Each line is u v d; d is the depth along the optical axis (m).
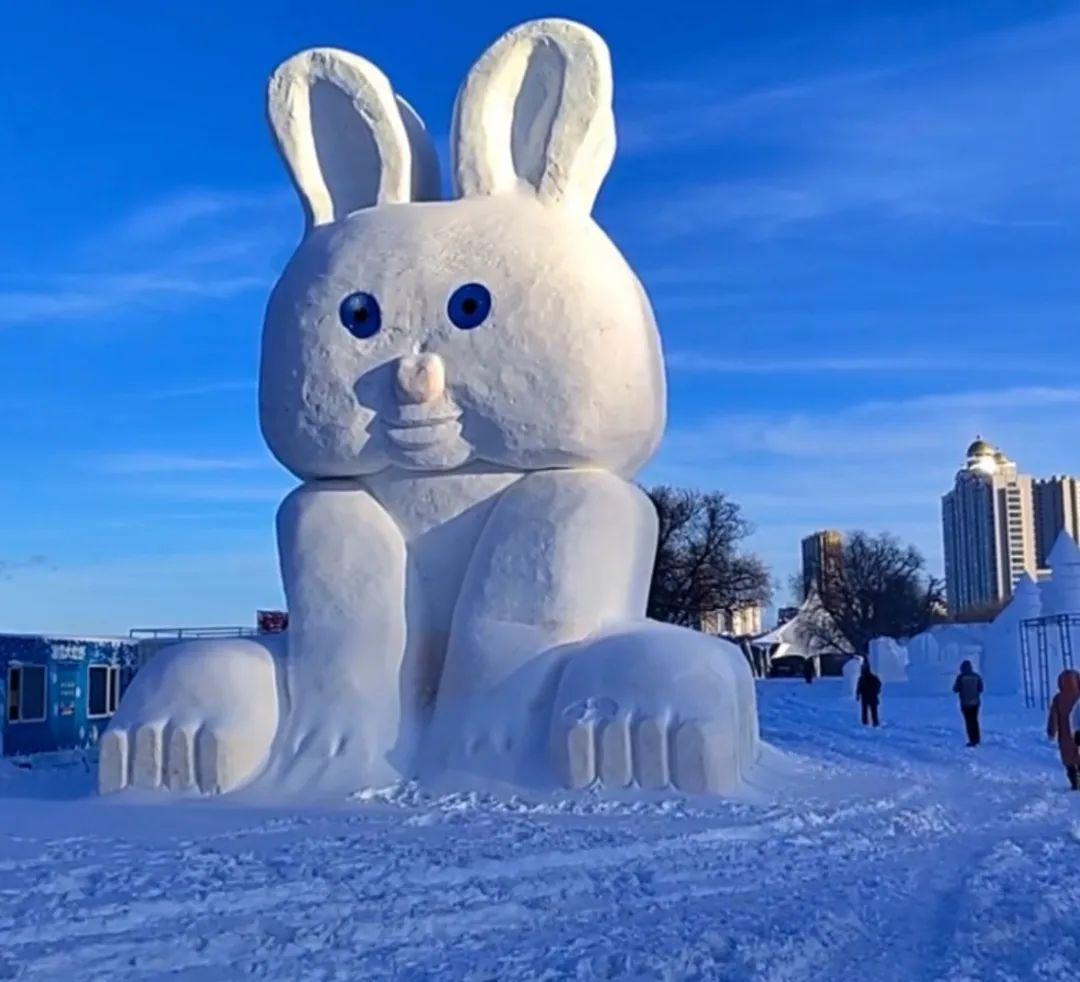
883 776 15.52
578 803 11.62
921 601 79.19
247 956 6.14
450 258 13.59
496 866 8.45
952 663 41.97
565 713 12.35
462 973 5.96
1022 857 9.93
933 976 6.28
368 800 12.12
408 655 13.46
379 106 14.38
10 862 7.97
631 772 12.10
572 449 13.42
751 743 13.68
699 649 12.73
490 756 12.55
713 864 9.07
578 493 13.42
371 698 13.14
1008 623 38.31
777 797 12.49
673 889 8.12
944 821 12.03
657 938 6.73
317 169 14.70
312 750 12.92
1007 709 31.86
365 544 13.62
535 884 7.95
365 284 13.70
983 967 6.48
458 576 13.76
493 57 14.07
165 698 13.11
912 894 8.40
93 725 24.50
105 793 12.83
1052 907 8.00
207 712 12.93
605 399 13.36
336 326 13.71
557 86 13.98
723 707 12.29
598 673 12.50
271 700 13.28
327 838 9.46
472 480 13.77
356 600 13.43
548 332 13.29
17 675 21.91
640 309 13.89
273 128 14.70
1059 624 33.03
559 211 13.91
